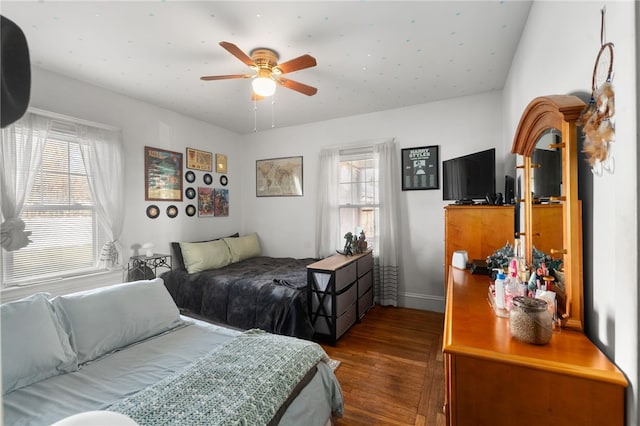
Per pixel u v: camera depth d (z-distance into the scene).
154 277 3.21
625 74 0.83
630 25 0.81
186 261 3.47
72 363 1.45
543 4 1.63
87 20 1.92
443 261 3.53
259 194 4.69
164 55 2.36
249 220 4.77
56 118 2.56
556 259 1.30
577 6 1.22
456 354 1.00
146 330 1.78
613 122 0.90
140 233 3.29
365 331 3.03
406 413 1.83
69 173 2.68
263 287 2.89
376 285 3.83
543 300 1.12
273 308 2.74
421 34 2.12
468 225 2.40
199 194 4.04
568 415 0.89
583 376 0.86
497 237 2.32
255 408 1.14
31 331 1.38
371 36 2.13
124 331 1.68
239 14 1.87
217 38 2.13
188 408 1.11
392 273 3.69
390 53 2.37
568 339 1.04
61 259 2.63
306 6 1.81
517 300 1.12
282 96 3.26
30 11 1.82
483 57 2.46
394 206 3.69
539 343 1.00
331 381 1.64
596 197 1.05
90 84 2.85
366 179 3.93
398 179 3.74
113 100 3.04
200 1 1.75
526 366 0.92
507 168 2.91
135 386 1.33
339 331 2.81
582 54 1.17
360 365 2.38
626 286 0.84
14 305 1.42
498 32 2.11
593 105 1.00
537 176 1.60
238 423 1.06
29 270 2.44
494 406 0.96
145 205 3.34
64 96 2.66
